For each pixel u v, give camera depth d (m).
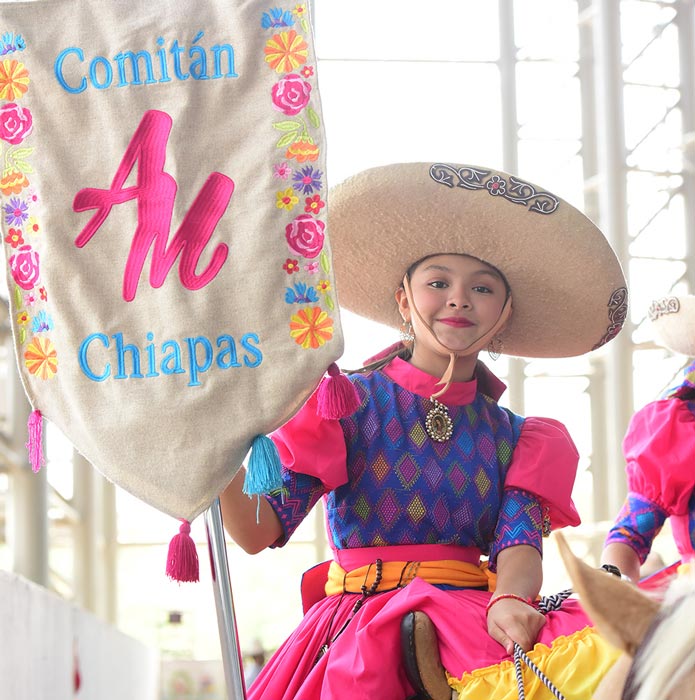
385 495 2.87
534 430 3.02
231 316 2.44
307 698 2.66
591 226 3.00
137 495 2.36
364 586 2.82
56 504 14.27
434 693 2.51
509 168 15.71
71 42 2.58
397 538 2.87
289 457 2.81
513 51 15.88
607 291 3.10
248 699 2.84
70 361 2.44
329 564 3.07
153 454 2.37
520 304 3.18
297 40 2.54
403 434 2.90
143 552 16.16
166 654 15.97
